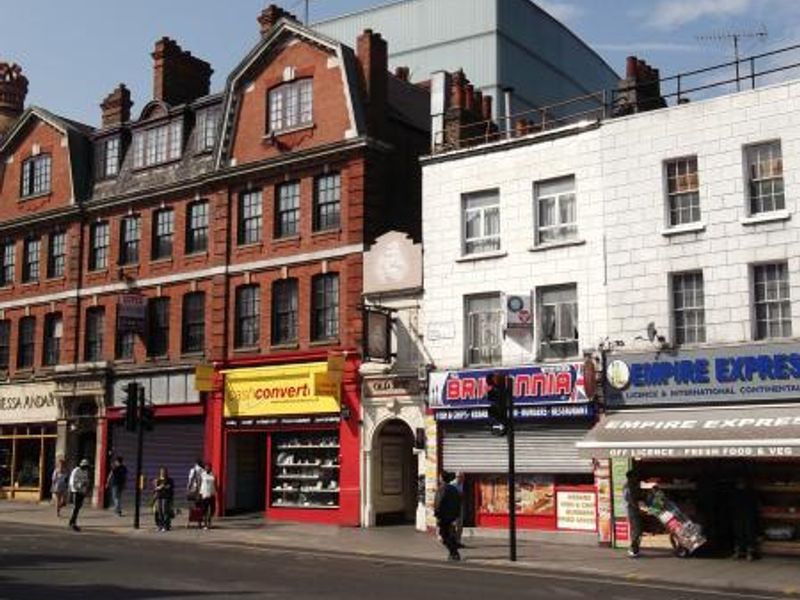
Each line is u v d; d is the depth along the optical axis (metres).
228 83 34.78
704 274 24.16
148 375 35.75
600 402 25.09
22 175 42.16
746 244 23.66
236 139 34.56
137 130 38.56
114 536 26.28
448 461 27.89
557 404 25.69
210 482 29.02
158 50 38.69
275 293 32.91
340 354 29.86
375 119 32.03
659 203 24.98
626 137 25.70
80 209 39.22
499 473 26.95
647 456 22.42
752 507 21.53
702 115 24.58
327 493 30.95
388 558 21.64
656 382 24.30
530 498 26.34
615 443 22.52
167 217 36.81
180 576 16.98
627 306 25.14
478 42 53.34
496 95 52.06
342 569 18.77
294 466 31.81
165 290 36.03
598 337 25.56
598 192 26.09
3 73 48.16
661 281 24.70
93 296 38.44
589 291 25.89
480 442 27.41
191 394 34.31
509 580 17.50
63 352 39.06
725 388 23.31
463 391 27.44
